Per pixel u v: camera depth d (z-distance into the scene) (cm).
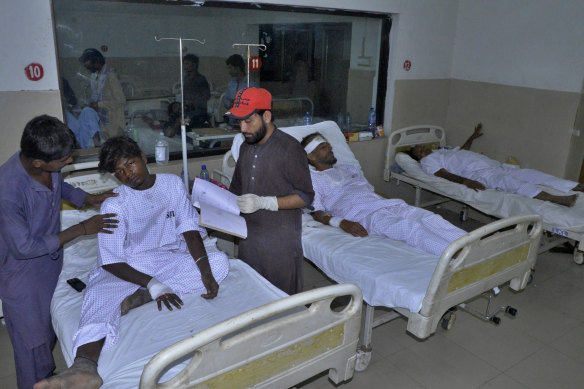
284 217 223
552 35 424
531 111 450
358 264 258
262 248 230
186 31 347
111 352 177
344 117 466
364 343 254
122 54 326
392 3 436
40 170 192
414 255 272
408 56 468
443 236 288
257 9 370
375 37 456
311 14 405
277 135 215
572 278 367
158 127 358
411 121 495
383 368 260
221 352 149
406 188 509
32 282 204
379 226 301
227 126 390
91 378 160
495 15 463
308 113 438
